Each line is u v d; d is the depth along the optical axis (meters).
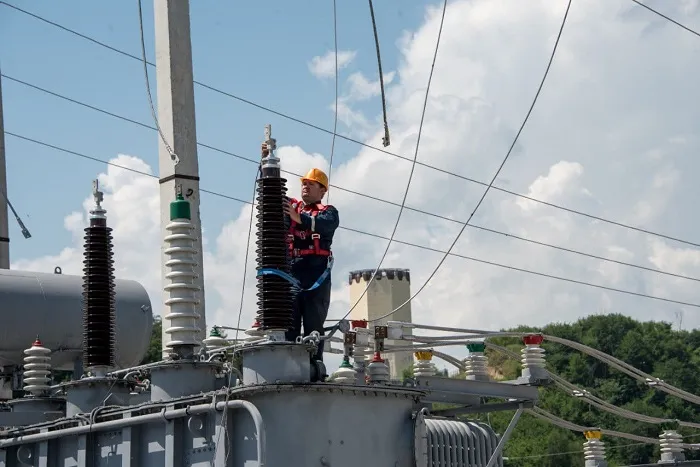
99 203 10.60
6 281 12.24
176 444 8.89
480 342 12.59
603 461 18.05
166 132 14.16
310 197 10.03
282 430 8.41
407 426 9.08
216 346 10.78
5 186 17.84
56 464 10.10
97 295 10.44
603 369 55.81
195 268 9.52
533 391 12.27
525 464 47.44
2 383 12.36
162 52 14.36
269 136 9.18
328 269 9.84
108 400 10.20
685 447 19.25
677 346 56.22
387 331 11.93
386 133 12.84
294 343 8.63
